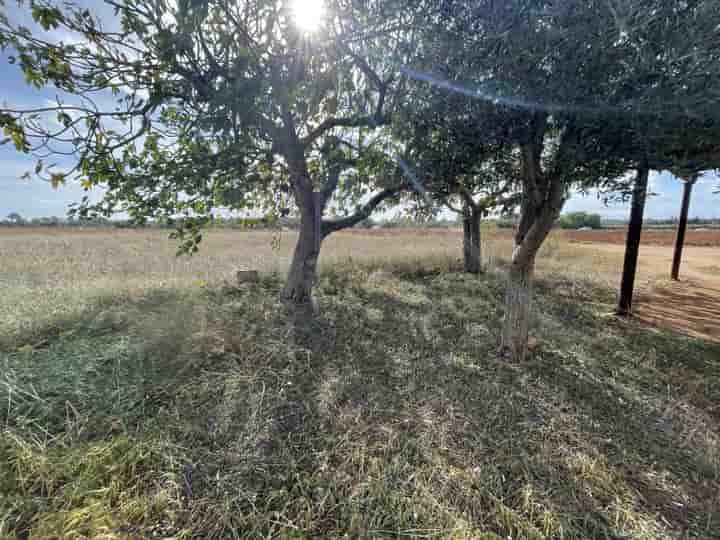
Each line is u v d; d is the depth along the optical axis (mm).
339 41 2219
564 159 1900
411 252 7723
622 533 1277
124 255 7297
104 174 2383
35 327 2924
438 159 2730
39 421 1792
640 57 1349
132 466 1516
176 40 1945
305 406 2047
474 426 1905
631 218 4020
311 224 3881
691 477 1560
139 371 2320
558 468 1595
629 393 2285
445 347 2984
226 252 7941
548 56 1556
